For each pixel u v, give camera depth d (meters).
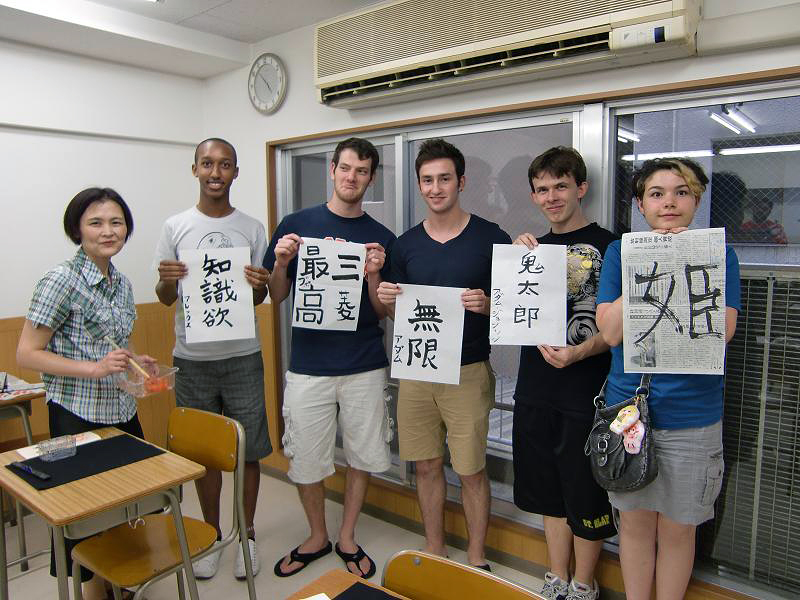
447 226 2.21
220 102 3.64
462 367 2.21
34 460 1.74
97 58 3.25
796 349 1.89
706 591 2.04
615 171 2.24
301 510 3.09
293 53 3.17
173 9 2.85
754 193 1.96
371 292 2.37
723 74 1.92
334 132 3.01
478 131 2.56
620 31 1.89
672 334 1.60
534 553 2.45
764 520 1.99
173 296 2.46
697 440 1.65
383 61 2.52
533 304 1.93
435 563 1.21
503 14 2.15
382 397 2.45
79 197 1.93
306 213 2.40
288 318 3.46
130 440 1.91
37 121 3.06
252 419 2.53
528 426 2.14
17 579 2.48
